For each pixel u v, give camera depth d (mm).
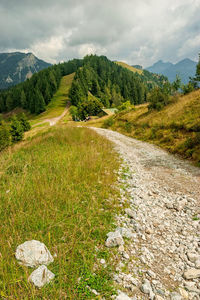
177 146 14195
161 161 11625
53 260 3016
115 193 6188
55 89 156625
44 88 143875
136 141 20266
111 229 4176
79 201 5027
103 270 2990
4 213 4004
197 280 2955
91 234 3840
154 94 30359
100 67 195125
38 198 4656
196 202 5934
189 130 15703
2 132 42656
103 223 4297
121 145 17188
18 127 57625
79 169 7207
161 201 6121
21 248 2949
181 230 4488
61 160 8336
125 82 152750
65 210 4414
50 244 3332
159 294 2691
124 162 10953
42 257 2904
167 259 3494
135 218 4891
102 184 6523
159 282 2920
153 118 25281
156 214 5277
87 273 2846
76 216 4242
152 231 4379
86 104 96750
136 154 13836
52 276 2660
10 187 5230
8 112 156375
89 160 8539
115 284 2795
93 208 4691
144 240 4047
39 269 2666
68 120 96312
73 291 2492
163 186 7512
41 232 3551
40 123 93000
